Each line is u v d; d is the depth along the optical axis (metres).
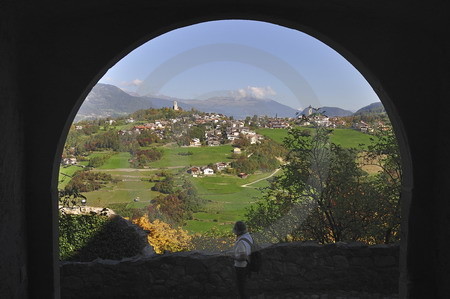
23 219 2.83
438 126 3.02
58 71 2.86
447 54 2.88
